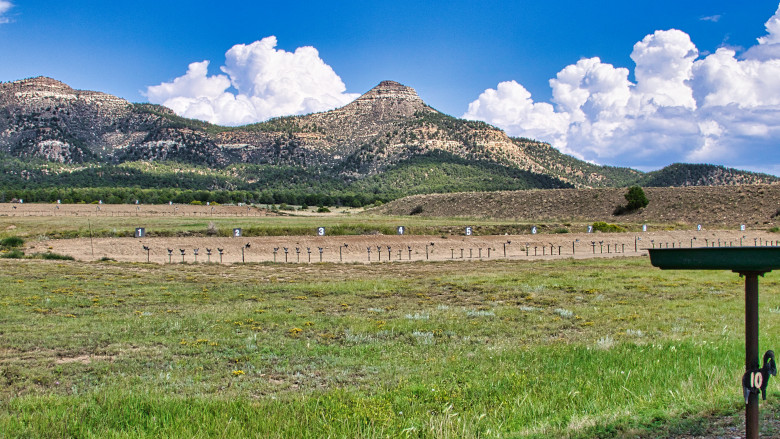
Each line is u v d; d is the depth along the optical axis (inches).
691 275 1425.9
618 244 2632.9
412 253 2244.1
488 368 466.3
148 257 1863.9
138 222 2869.1
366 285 1228.5
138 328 692.7
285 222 3085.6
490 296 1071.0
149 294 1034.7
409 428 299.3
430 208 5128.0
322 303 970.7
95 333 659.4
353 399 374.9
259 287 1183.6
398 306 942.4
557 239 2662.4
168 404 367.2
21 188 6727.4
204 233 2417.6
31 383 454.3
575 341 625.0
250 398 402.0
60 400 385.4
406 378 451.8
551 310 896.3
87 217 3233.3
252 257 2028.8
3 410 365.4
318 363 536.4
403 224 3120.1
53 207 3961.6
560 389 381.7
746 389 227.0
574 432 293.0
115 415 347.9
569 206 4439.0
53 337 632.4
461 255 2154.3
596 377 414.9
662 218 3858.3
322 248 2018.9
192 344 606.9
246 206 4719.5
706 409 319.0
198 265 1713.8
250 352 581.6
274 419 329.7
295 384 462.6
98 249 1980.8
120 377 474.9
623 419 306.3
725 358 452.8
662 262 228.5
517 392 378.3
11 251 1867.6
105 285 1140.5
